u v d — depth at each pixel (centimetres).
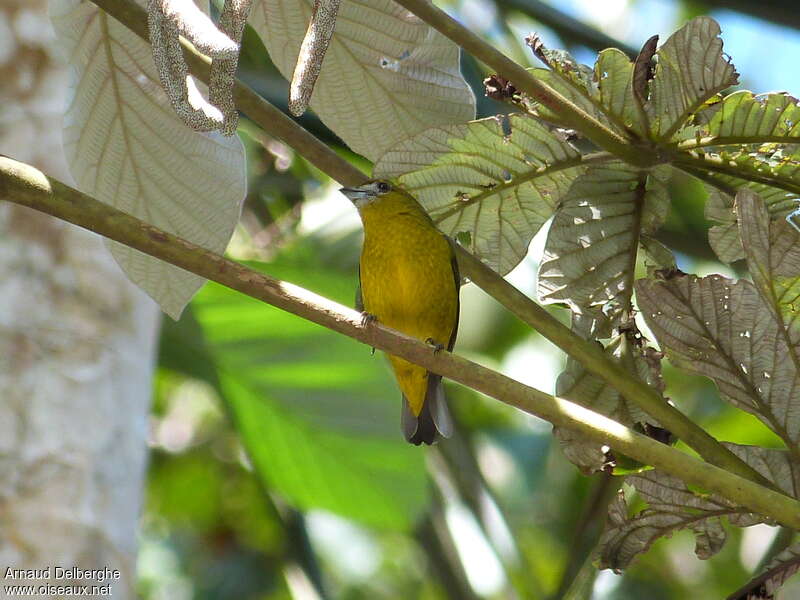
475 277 611
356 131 745
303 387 1057
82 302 739
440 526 1084
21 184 488
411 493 1082
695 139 613
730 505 607
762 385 612
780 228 540
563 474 1336
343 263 1153
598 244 675
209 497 1498
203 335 1019
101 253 751
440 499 1102
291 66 738
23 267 726
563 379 671
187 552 1471
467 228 695
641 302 618
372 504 1105
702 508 614
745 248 551
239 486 1487
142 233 500
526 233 695
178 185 725
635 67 593
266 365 1041
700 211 987
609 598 1270
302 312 516
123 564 716
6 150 751
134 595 727
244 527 1478
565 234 675
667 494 614
